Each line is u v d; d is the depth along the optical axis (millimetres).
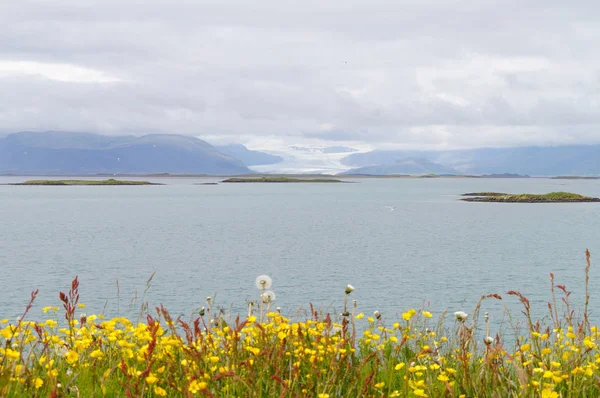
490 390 7023
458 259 60156
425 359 8484
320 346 7301
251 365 6383
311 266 54812
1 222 108562
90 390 6754
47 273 50000
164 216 126812
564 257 61844
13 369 6336
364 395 6633
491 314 30516
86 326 8445
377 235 86875
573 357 7664
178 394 6449
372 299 38094
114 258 60312
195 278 47469
